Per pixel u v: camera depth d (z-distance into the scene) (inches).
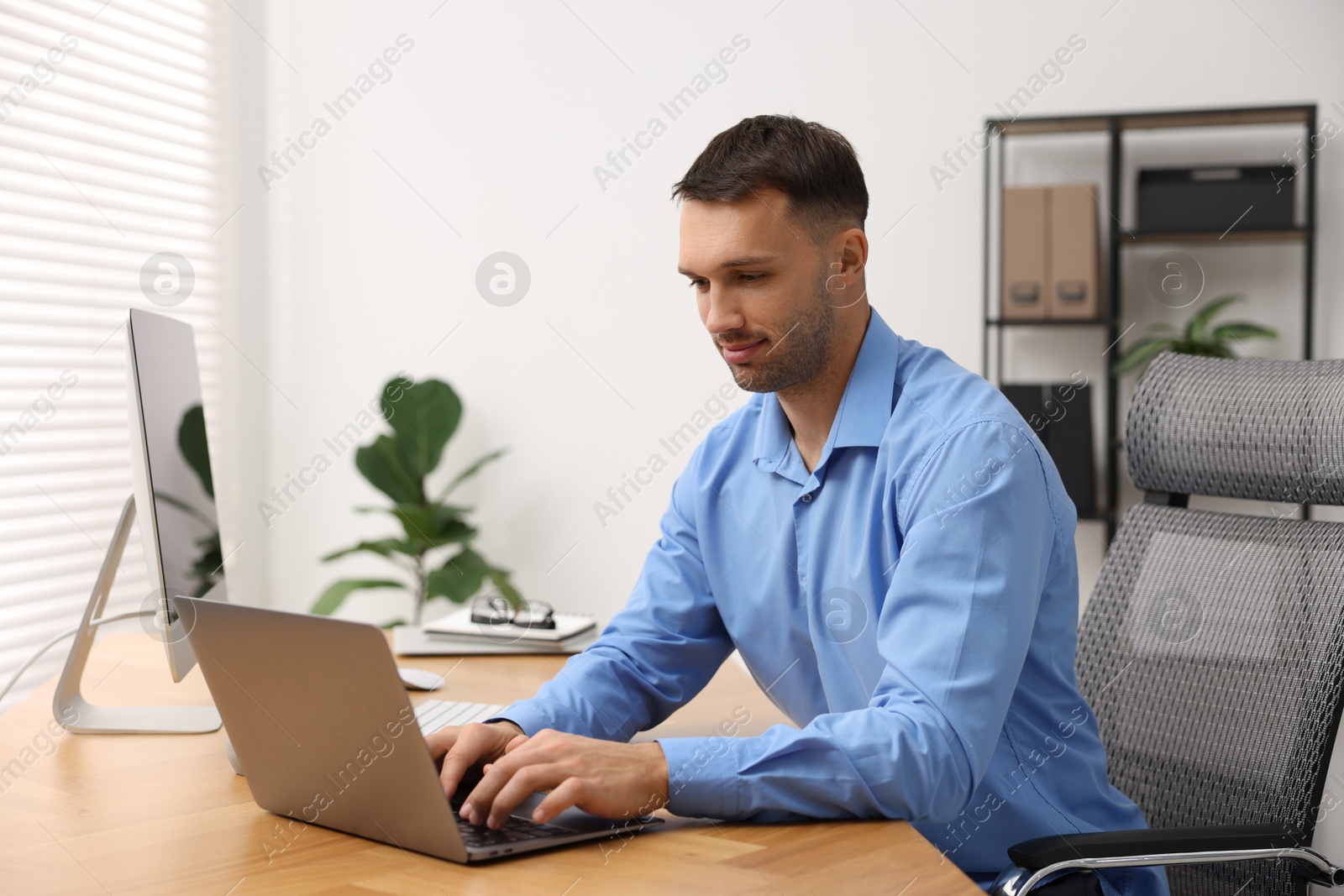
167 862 29.7
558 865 29.0
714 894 26.6
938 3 105.0
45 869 29.3
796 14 108.1
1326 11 97.3
